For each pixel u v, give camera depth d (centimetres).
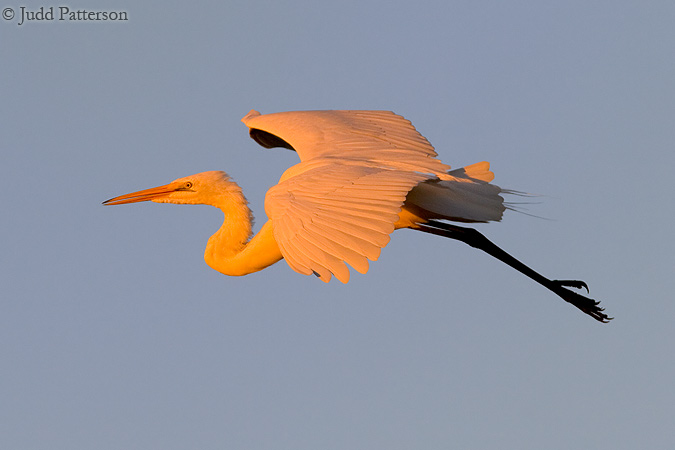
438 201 1156
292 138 1249
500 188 1212
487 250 1319
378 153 1155
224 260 1312
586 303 1326
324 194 904
